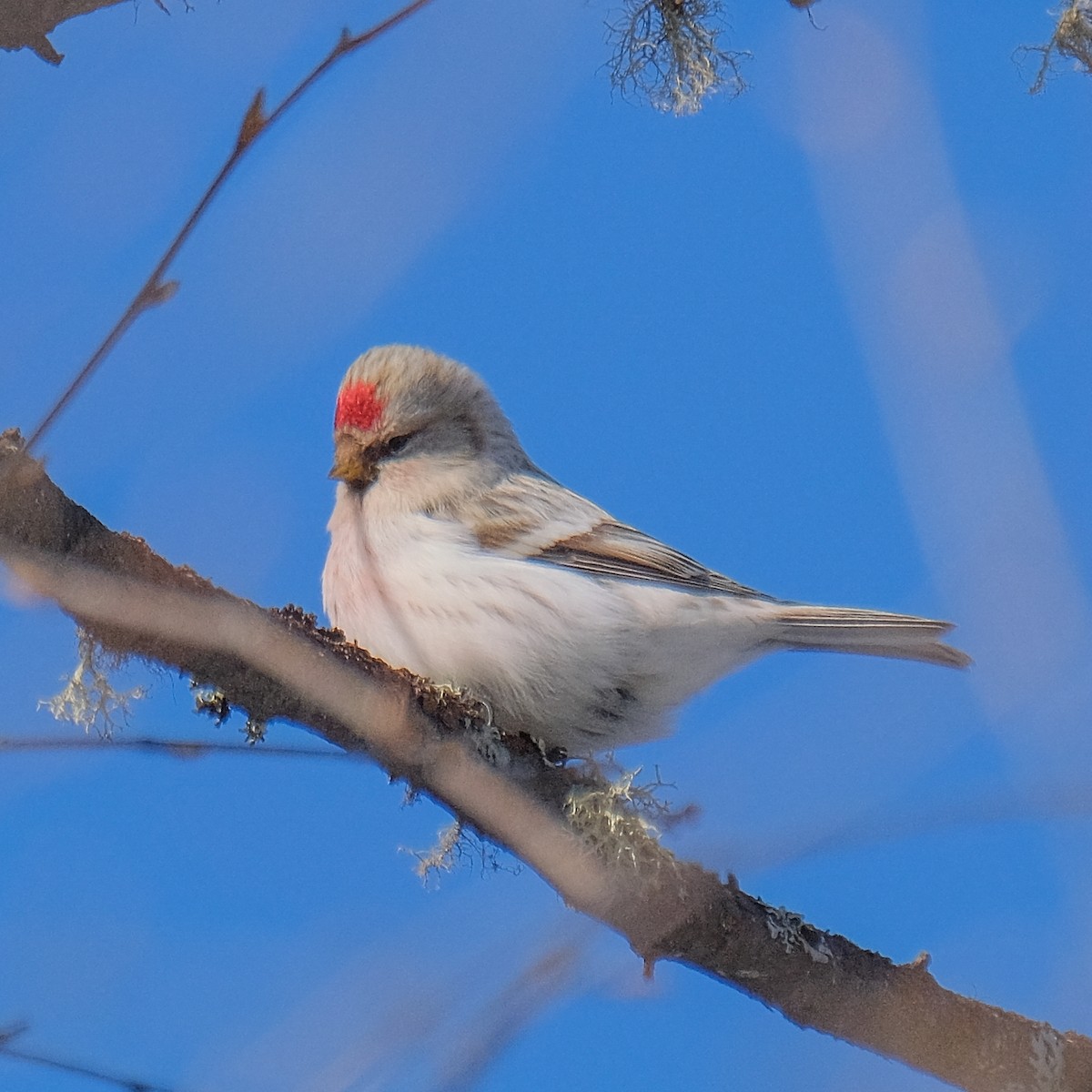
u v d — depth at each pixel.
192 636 5.53
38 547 5.11
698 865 6.85
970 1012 7.09
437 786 6.78
